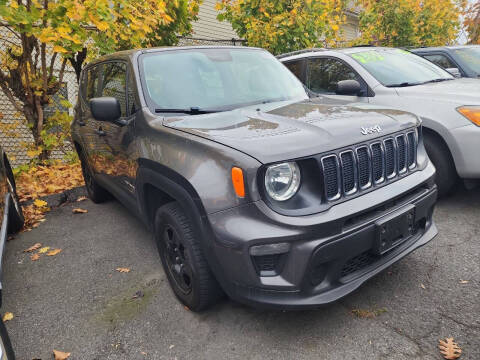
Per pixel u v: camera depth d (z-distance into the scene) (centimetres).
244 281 216
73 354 245
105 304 295
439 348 225
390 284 289
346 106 302
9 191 381
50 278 339
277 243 208
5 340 188
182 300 282
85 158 489
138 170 302
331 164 224
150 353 241
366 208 226
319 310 266
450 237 356
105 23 545
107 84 397
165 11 694
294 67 584
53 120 705
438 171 412
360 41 1063
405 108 430
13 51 678
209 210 222
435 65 558
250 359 229
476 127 380
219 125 262
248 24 805
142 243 397
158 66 337
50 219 477
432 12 1058
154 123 293
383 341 234
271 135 229
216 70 348
